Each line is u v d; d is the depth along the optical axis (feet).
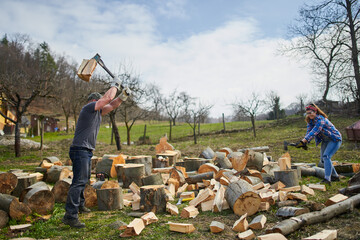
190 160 24.91
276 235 9.25
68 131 129.80
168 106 84.53
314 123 17.19
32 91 49.96
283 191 14.55
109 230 11.53
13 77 49.90
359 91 60.44
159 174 17.90
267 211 12.87
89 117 12.48
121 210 14.90
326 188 16.72
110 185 16.53
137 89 60.03
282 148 40.91
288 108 148.25
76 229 11.78
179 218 12.80
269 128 74.95
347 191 13.71
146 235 10.74
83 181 12.34
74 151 12.26
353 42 60.23
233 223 11.75
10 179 16.71
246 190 12.67
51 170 23.72
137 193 17.07
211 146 53.21
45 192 14.25
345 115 75.56
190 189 18.58
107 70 13.24
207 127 100.73
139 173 21.09
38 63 171.53
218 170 19.92
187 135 81.76
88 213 14.44
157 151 33.09
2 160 42.83
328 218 10.88
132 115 71.56
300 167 21.21
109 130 124.06
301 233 9.95
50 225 12.46
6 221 12.74
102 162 27.04
